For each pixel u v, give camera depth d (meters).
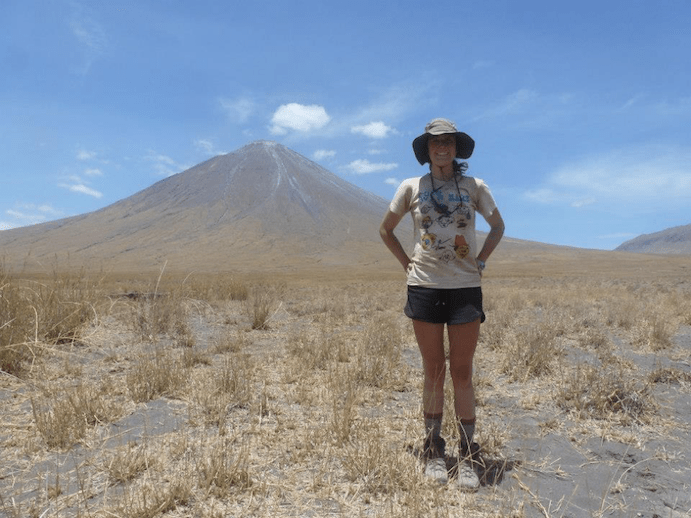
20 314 6.44
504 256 167.88
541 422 4.73
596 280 41.97
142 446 3.84
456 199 3.64
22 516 2.97
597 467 3.87
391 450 3.76
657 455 4.07
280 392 5.24
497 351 7.32
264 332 8.94
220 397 4.90
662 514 3.22
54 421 4.13
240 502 3.17
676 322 10.17
